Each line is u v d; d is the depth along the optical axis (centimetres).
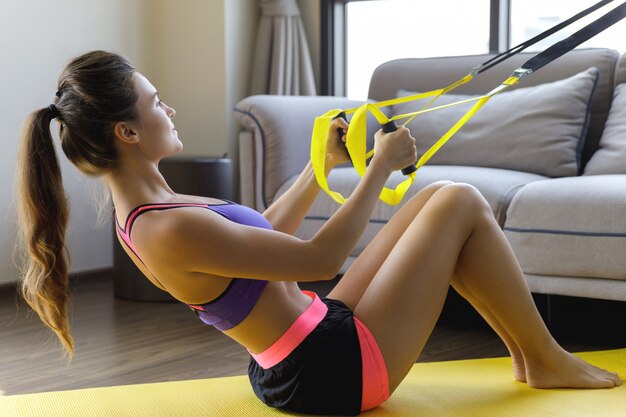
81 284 433
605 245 272
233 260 160
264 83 480
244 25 481
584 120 349
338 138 197
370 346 178
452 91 398
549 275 286
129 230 167
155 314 355
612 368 232
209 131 477
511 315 197
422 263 183
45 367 273
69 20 432
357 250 337
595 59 365
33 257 169
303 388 178
